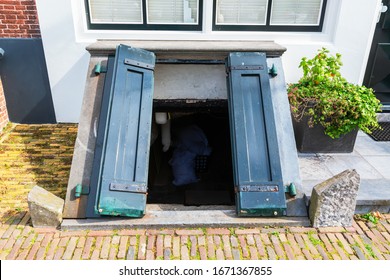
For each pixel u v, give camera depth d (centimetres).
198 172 519
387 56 503
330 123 405
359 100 396
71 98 495
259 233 317
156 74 407
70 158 436
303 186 360
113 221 319
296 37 470
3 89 490
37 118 513
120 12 463
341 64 426
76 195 325
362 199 336
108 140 326
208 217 327
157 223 319
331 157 426
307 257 292
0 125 485
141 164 330
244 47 397
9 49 467
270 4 461
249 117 352
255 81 369
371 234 321
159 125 524
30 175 400
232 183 493
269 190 326
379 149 450
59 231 314
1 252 288
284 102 375
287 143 359
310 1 463
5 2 441
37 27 458
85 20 458
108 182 314
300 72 481
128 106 344
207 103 438
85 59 470
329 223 327
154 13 466
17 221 326
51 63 471
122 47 362
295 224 327
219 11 467
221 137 554
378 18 476
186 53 396
